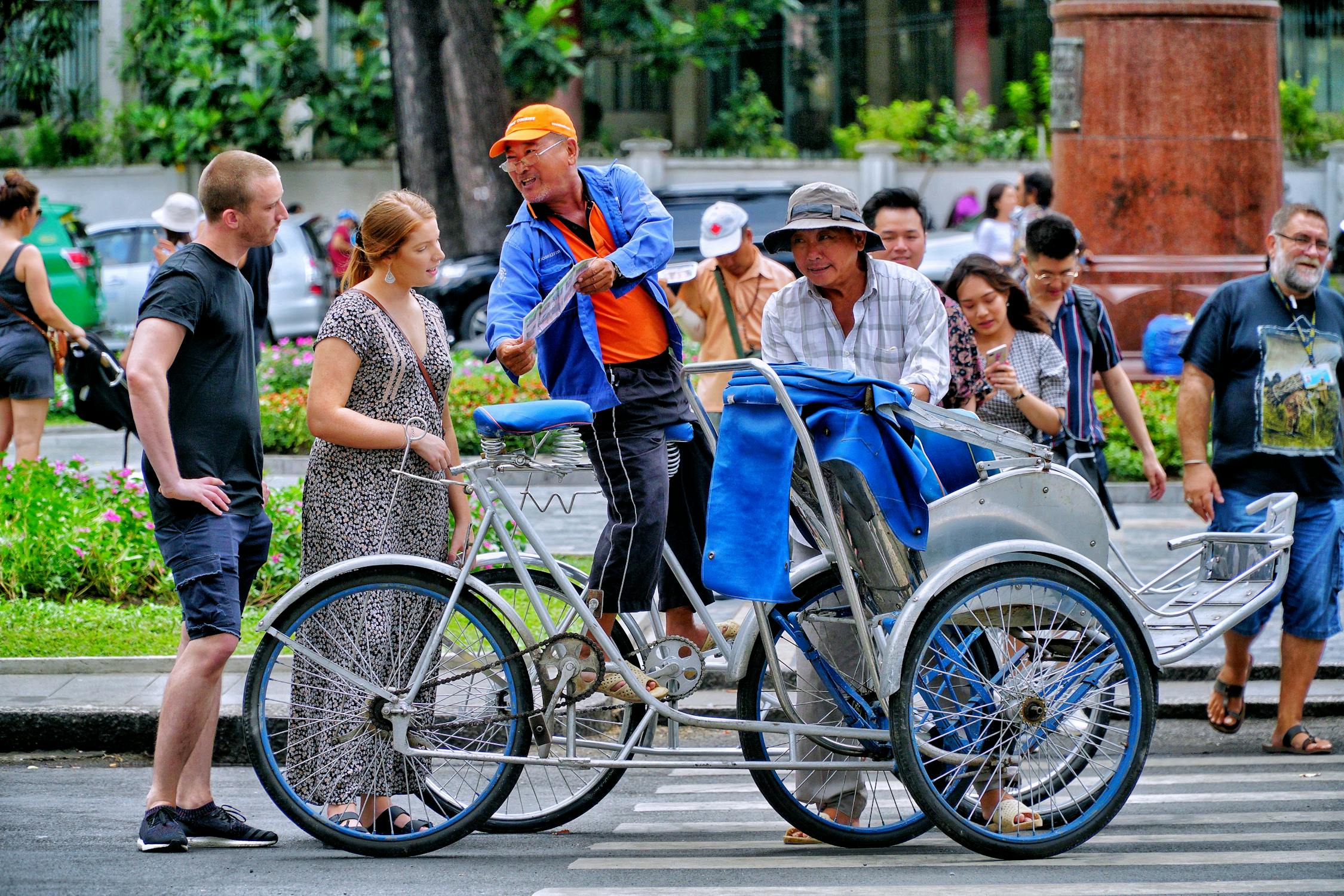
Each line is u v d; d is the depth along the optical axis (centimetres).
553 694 1505
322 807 1522
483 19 6706
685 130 9731
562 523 3039
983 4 9388
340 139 7631
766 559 1450
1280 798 1784
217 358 1566
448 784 1565
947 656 1498
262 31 7612
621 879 1424
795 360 1636
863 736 1513
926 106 8738
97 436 4838
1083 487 1518
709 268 2458
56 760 2006
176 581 1548
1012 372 1920
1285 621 2017
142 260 6700
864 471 1427
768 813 1761
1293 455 1989
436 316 1619
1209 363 2039
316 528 1560
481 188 6725
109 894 1371
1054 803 1533
